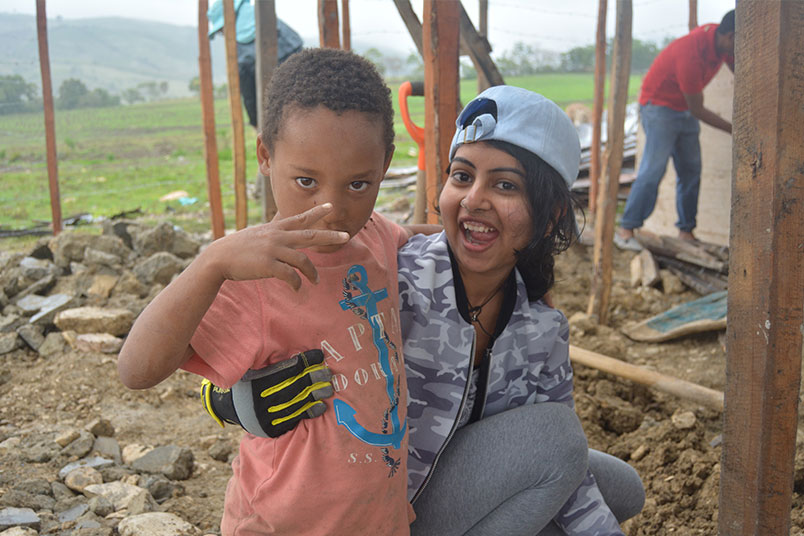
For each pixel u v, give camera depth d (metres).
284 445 1.48
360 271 1.51
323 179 1.34
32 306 4.51
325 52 1.38
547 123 1.59
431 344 1.74
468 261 1.67
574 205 1.75
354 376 1.46
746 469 1.50
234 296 1.41
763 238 1.39
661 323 4.74
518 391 1.87
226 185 11.98
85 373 3.90
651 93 5.91
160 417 3.57
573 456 1.70
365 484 1.45
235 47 4.86
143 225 5.61
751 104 1.39
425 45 2.71
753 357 1.45
